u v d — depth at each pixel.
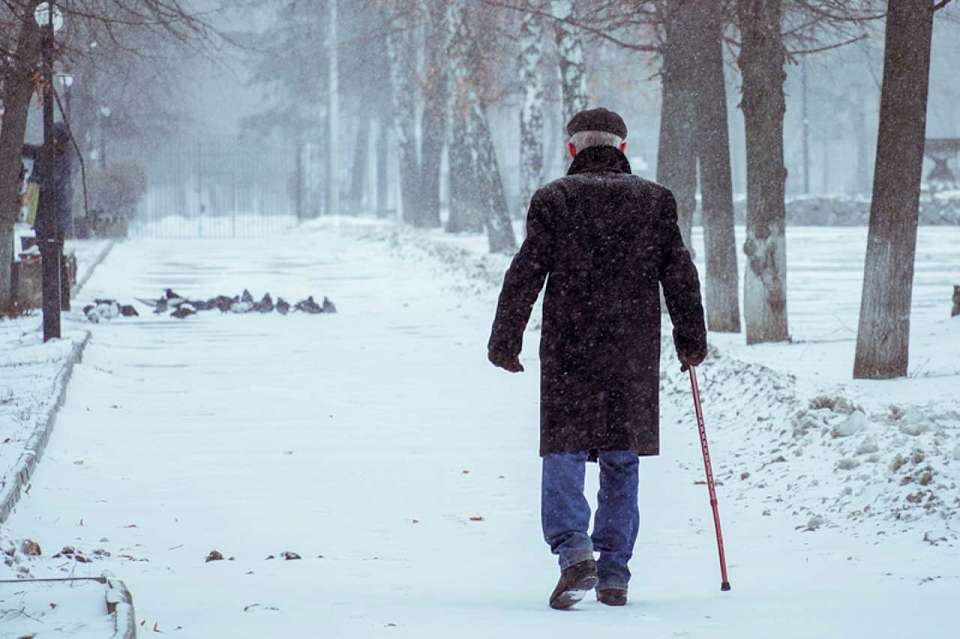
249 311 93.12
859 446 33.97
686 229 77.00
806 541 26.97
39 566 22.66
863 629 16.06
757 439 39.59
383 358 67.94
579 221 19.62
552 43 143.88
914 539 25.58
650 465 38.28
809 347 59.66
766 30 61.31
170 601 20.09
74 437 42.56
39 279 88.19
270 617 18.09
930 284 101.00
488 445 42.84
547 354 19.72
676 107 76.00
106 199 193.50
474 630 16.83
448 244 150.88
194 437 44.06
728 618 17.31
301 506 32.72
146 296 103.88
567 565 18.91
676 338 20.16
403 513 31.88
